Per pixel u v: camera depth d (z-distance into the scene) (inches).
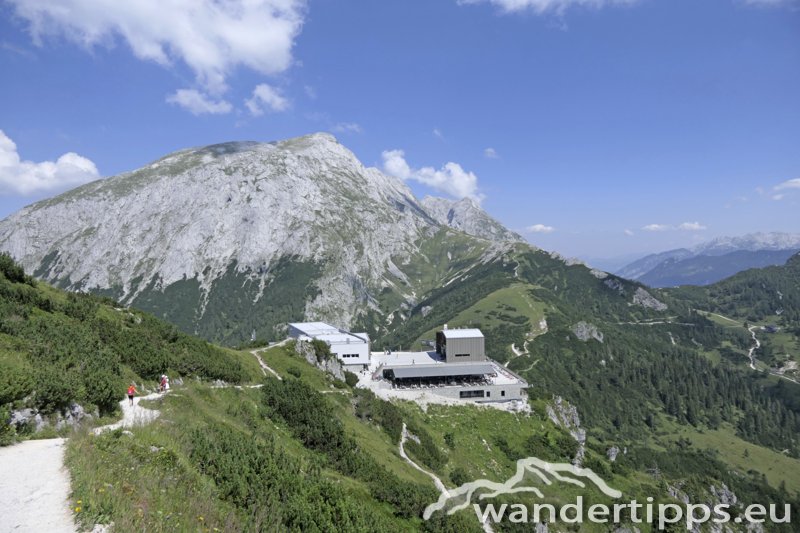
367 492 1546.5
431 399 4020.7
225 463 973.8
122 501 646.5
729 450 7839.6
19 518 573.3
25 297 1785.2
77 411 1098.7
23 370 1051.3
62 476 712.4
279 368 3159.5
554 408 4562.0
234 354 2930.6
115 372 1519.4
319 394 2324.1
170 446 953.5
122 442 887.7
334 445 1846.7
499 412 4133.9
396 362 4963.1
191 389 1659.7
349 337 5280.5
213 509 769.6
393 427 2913.4
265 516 850.1
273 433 1684.3
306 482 1074.1
